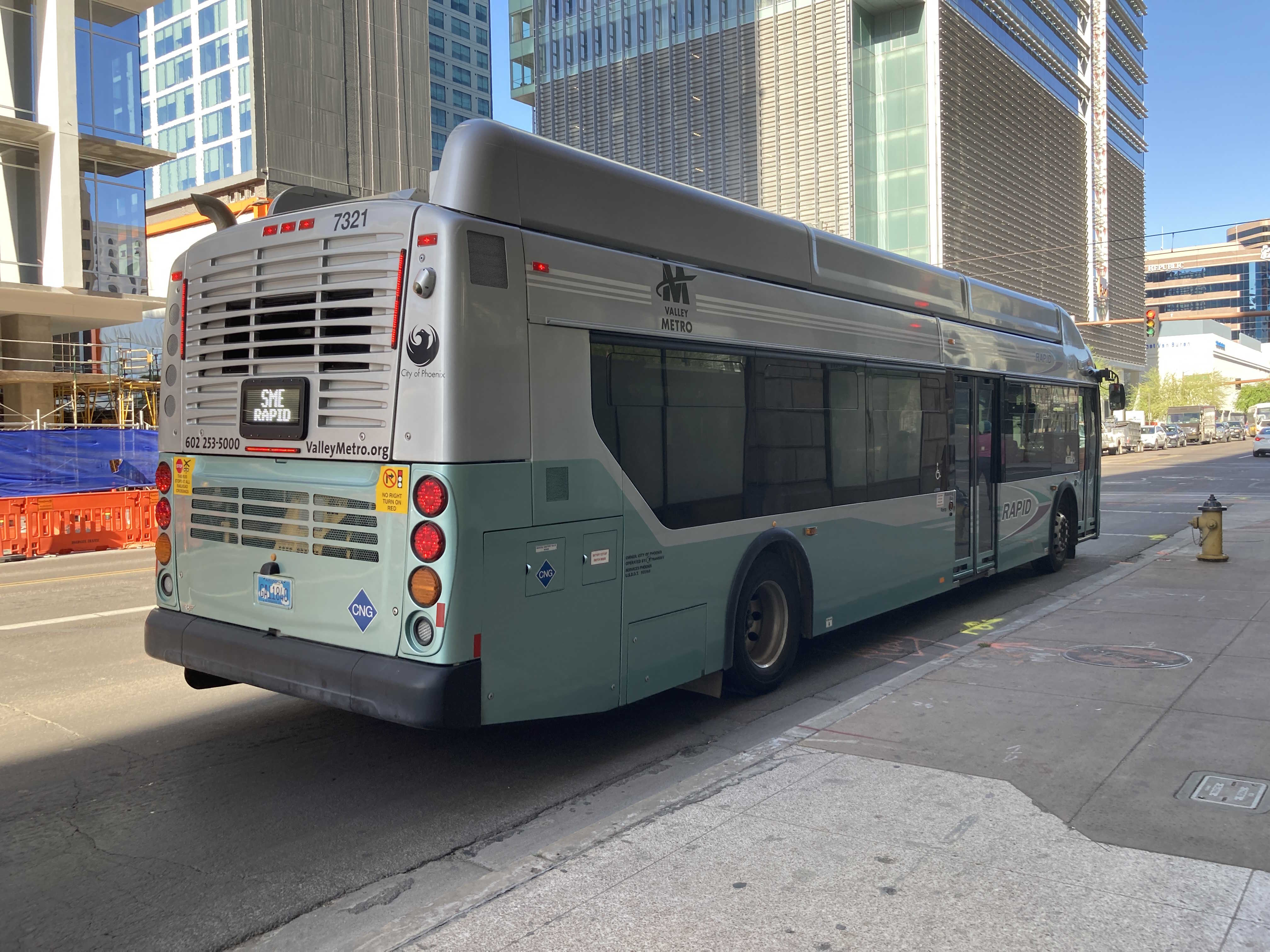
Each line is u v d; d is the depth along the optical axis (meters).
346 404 4.53
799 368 6.62
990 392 9.72
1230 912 3.15
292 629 4.78
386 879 3.89
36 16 27.25
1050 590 10.58
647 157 65.50
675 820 3.97
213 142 65.44
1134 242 99.88
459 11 97.31
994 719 5.32
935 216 56.69
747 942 3.03
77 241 27.47
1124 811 4.00
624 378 5.09
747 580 6.13
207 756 5.39
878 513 7.56
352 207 4.58
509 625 4.42
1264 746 4.78
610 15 67.50
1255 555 11.73
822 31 57.41
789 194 58.97
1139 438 57.62
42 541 15.07
